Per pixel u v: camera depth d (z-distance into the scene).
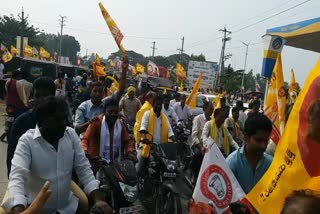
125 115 9.56
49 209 3.06
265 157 3.17
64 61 63.44
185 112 11.34
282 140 2.05
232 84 47.47
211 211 2.80
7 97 9.36
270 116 4.50
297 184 1.95
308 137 1.88
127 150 5.13
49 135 3.04
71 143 3.20
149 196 5.99
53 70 22.19
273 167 2.10
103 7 6.57
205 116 7.46
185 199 6.46
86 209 3.32
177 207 5.18
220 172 2.85
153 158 5.91
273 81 4.55
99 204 3.02
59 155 3.08
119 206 4.43
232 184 2.79
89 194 3.18
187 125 10.85
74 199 3.29
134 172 4.66
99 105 6.26
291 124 2.00
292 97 8.31
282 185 2.03
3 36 59.22
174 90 19.45
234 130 8.39
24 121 3.79
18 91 9.20
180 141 8.43
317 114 1.83
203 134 6.70
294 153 1.97
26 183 3.04
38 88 4.08
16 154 2.97
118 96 7.09
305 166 1.91
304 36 5.69
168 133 6.71
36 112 3.02
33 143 3.01
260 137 3.07
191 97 11.60
